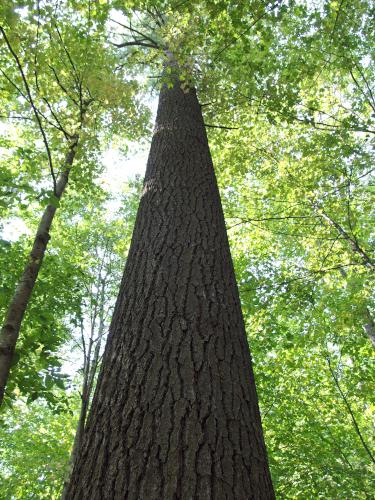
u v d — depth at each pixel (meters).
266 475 1.61
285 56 5.53
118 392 1.81
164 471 1.44
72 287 6.91
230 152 7.24
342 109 6.93
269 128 7.59
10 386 4.43
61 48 4.83
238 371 1.93
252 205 8.16
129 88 5.96
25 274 4.26
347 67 5.37
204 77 5.13
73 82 5.68
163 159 3.71
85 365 8.39
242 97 5.50
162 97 5.33
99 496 1.43
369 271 6.16
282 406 7.96
